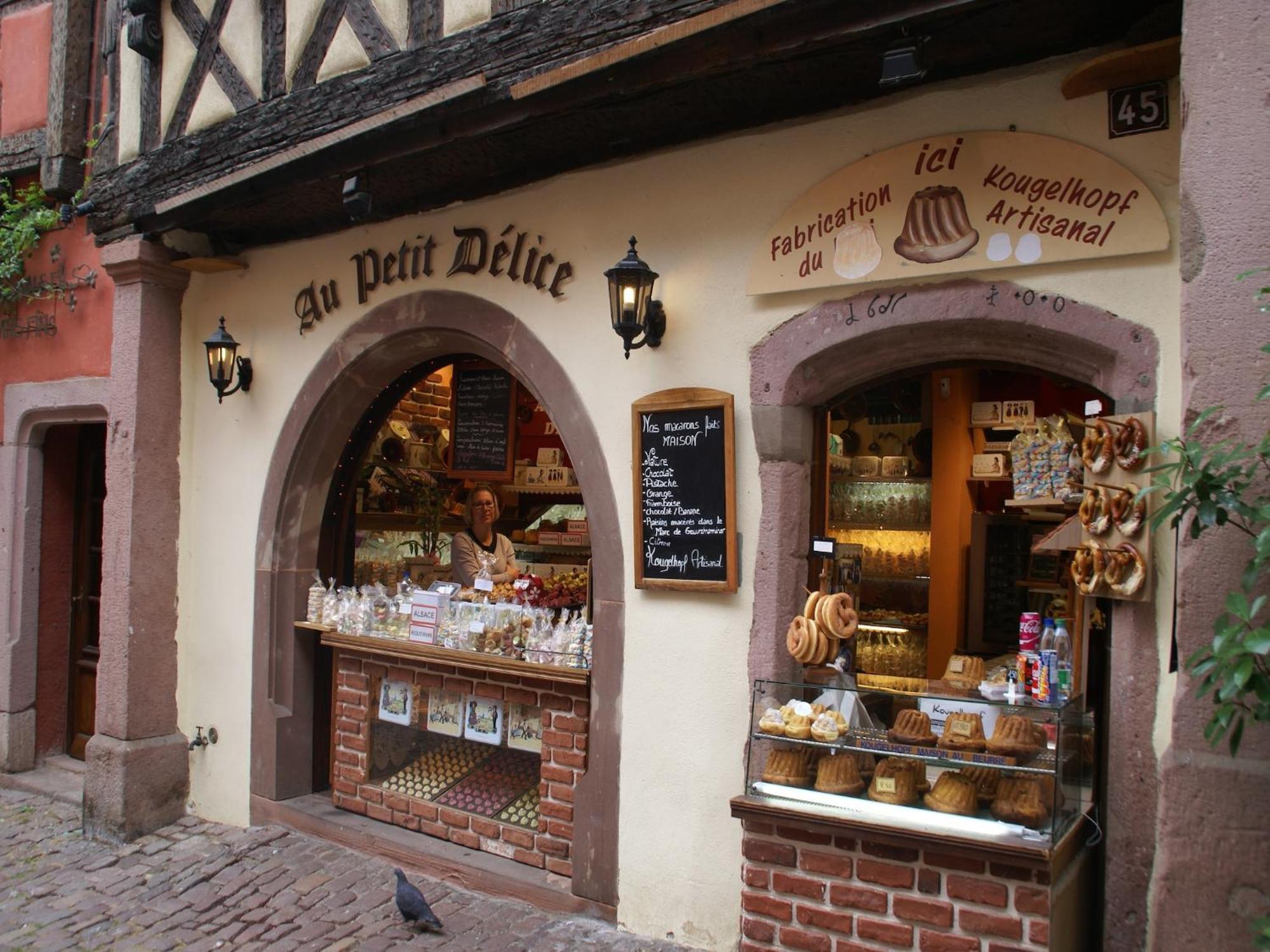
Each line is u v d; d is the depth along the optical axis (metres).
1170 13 2.99
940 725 3.31
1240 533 2.53
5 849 5.74
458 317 4.82
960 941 3.10
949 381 4.92
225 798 5.78
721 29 3.29
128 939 4.46
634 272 3.84
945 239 3.41
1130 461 3.05
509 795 4.93
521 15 3.99
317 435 5.52
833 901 3.32
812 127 3.77
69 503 7.22
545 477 6.24
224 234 5.77
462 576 5.56
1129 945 3.09
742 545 3.91
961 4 2.92
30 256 6.87
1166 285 3.07
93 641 7.21
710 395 3.94
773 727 3.51
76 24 6.62
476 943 4.13
